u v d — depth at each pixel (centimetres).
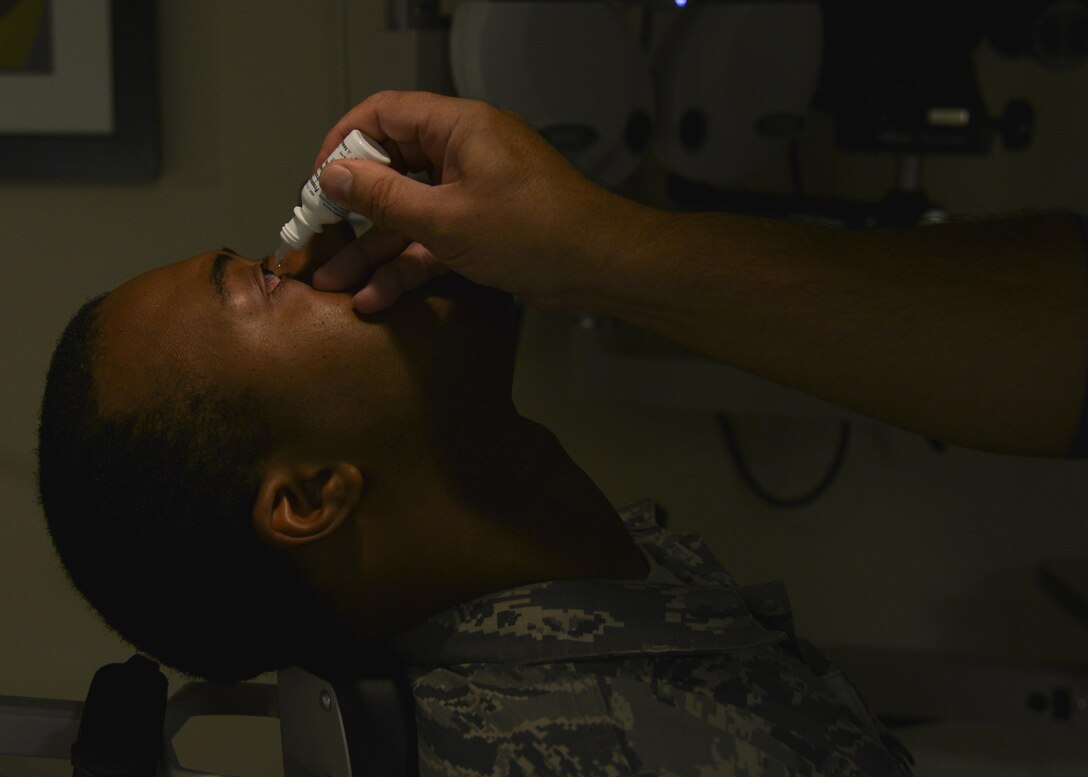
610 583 72
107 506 69
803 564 190
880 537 191
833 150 177
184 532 69
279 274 71
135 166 166
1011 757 198
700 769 64
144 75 164
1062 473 189
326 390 68
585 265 64
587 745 64
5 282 173
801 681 74
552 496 76
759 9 140
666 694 68
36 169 166
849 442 188
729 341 65
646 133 142
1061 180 181
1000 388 63
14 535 178
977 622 193
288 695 74
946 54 141
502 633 70
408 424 69
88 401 70
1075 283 64
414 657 73
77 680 181
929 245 66
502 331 73
